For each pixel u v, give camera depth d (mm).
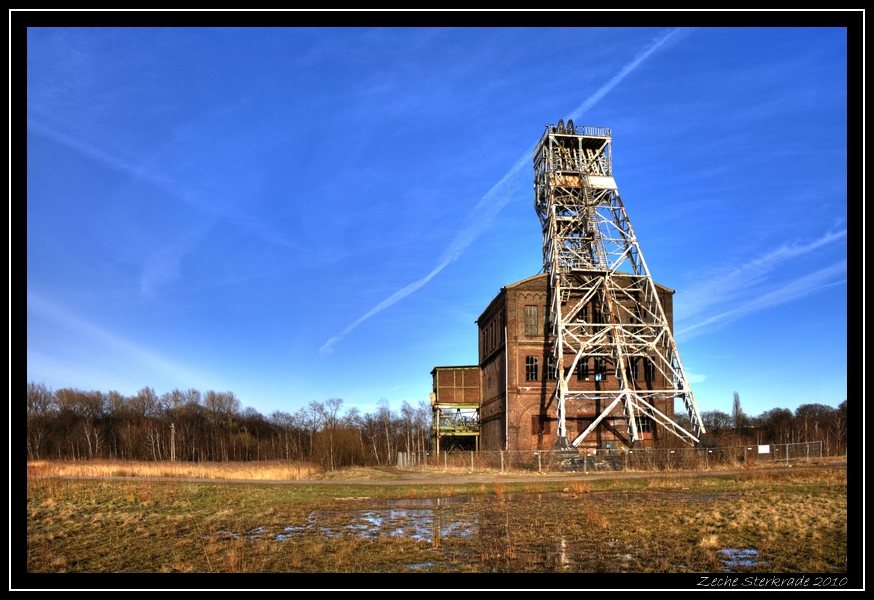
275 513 23938
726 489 29266
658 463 42312
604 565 15086
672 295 54156
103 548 17656
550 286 53281
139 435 103375
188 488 33625
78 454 99375
